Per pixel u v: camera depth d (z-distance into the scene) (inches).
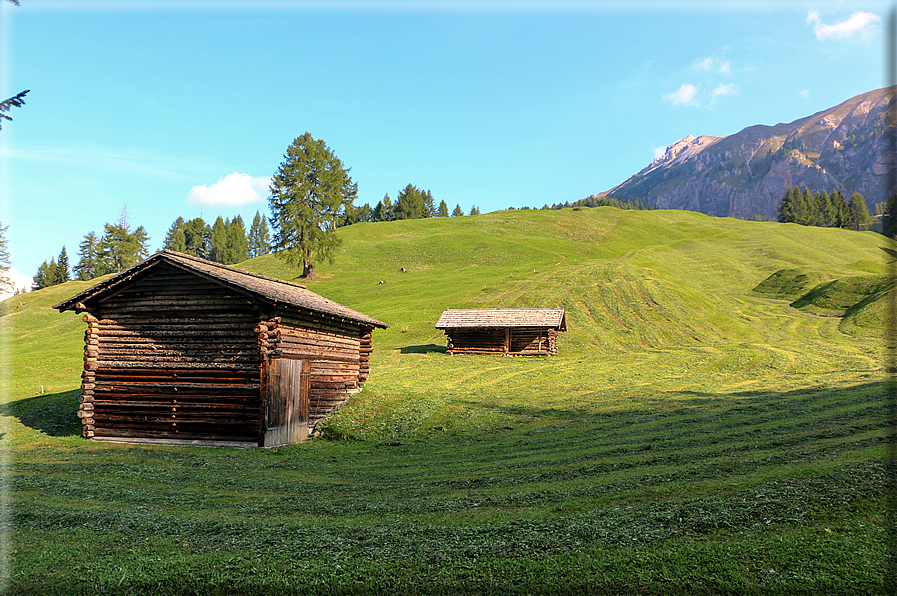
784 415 776.9
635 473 498.6
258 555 326.0
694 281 3380.9
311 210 3312.0
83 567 315.0
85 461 629.6
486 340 1902.1
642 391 1133.1
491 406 995.3
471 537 342.6
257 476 559.8
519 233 5221.5
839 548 293.9
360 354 1057.5
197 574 302.5
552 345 1846.7
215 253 7303.2
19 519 401.7
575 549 315.9
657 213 6840.6
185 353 778.8
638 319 2231.8
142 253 4896.7
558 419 882.8
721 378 1282.0
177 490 498.3
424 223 6028.5
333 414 892.0
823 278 3075.8
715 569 282.2
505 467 573.6
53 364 1697.8
